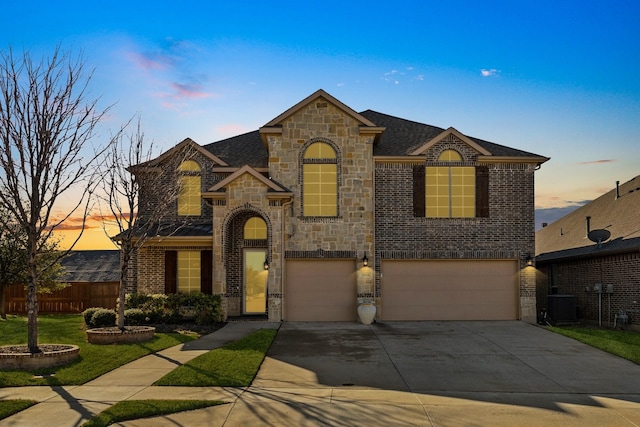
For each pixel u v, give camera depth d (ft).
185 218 78.84
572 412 33.58
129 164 66.13
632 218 83.20
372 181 74.18
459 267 74.74
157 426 30.32
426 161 75.20
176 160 71.92
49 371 42.45
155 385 38.93
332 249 73.36
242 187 71.87
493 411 33.60
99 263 120.26
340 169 74.13
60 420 30.83
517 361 48.44
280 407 33.81
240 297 75.66
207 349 53.42
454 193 75.05
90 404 34.12
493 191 75.15
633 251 67.10
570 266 84.02
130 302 70.85
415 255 74.02
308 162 74.43
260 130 74.08
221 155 84.02
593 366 46.65
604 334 64.03
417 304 74.18
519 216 74.90
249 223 76.28
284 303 72.84
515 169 75.36
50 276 89.81
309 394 37.01
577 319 80.38
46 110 45.88
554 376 43.09
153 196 67.62
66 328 67.36
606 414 33.24
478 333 63.31
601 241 77.20
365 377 42.24
